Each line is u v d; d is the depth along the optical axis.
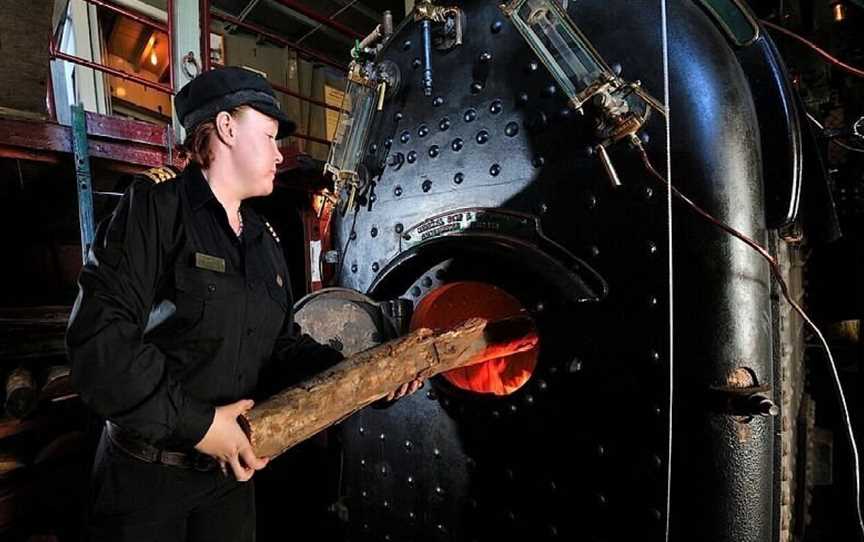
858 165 2.03
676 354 1.26
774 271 1.17
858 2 1.83
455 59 1.71
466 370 1.92
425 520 1.80
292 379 1.50
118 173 3.00
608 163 1.31
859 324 2.08
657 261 1.28
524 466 1.55
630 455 1.33
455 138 1.69
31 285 3.26
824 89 2.14
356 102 1.96
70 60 2.78
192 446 1.09
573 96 1.33
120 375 1.01
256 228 1.46
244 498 1.58
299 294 4.34
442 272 1.73
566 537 1.46
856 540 2.00
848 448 2.06
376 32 1.96
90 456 2.54
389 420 1.90
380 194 1.92
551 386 1.48
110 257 1.09
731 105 1.24
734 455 1.19
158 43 6.57
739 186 1.21
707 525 1.22
